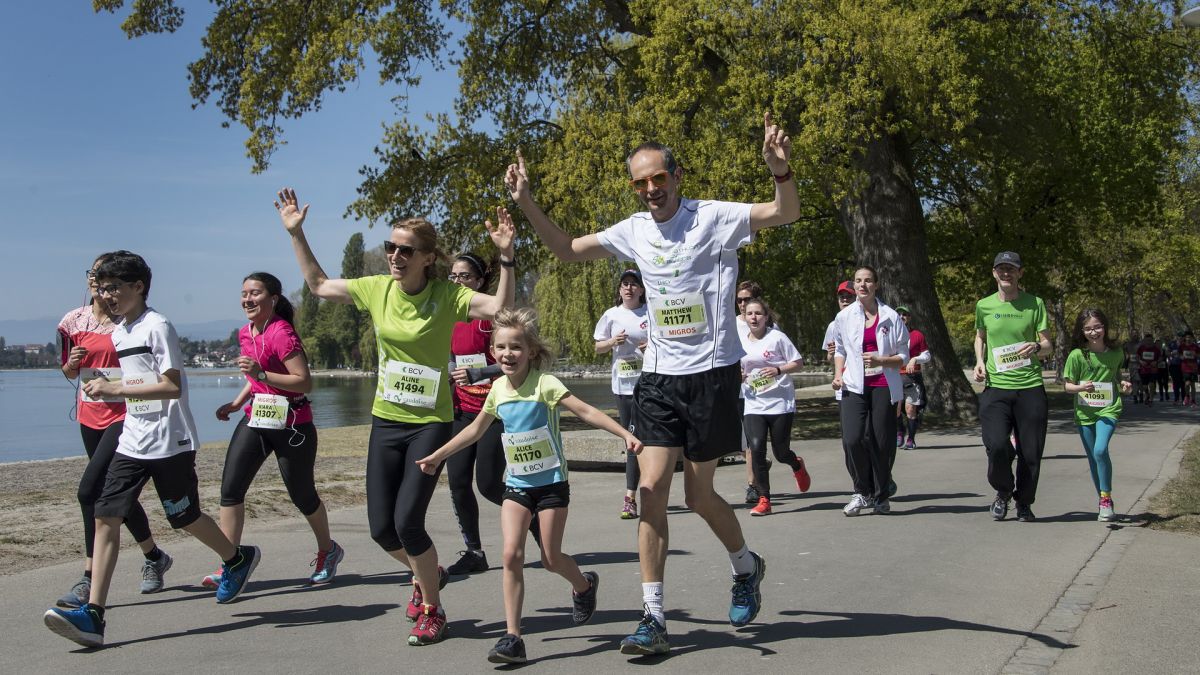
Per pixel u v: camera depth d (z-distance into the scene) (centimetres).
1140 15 2325
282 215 540
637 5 1964
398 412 511
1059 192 2627
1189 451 1352
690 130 1997
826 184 1922
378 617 555
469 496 677
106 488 527
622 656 468
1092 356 824
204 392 6650
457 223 2300
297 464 627
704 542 751
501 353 497
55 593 618
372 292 521
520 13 2223
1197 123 3145
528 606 575
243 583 597
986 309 835
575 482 1178
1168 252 3984
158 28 2158
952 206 2902
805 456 1468
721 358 474
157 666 466
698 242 470
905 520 841
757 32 1839
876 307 880
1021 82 2164
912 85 1816
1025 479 823
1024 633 493
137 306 559
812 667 443
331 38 1997
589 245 501
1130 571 631
